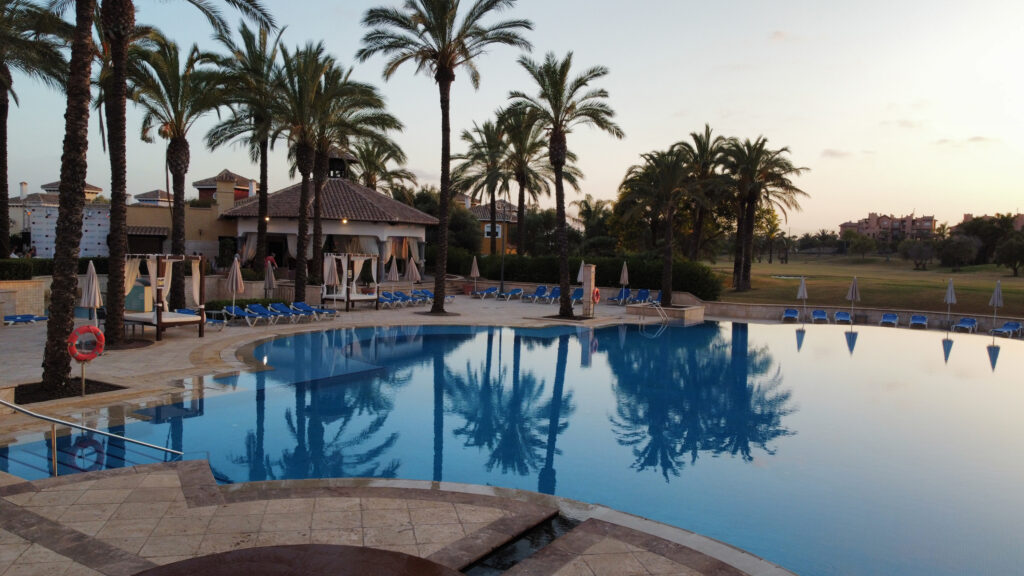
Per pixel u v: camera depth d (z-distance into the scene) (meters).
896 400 14.02
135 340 17.44
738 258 40.53
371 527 6.16
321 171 28.64
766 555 6.72
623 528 6.26
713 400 13.73
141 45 20.86
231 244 37.44
